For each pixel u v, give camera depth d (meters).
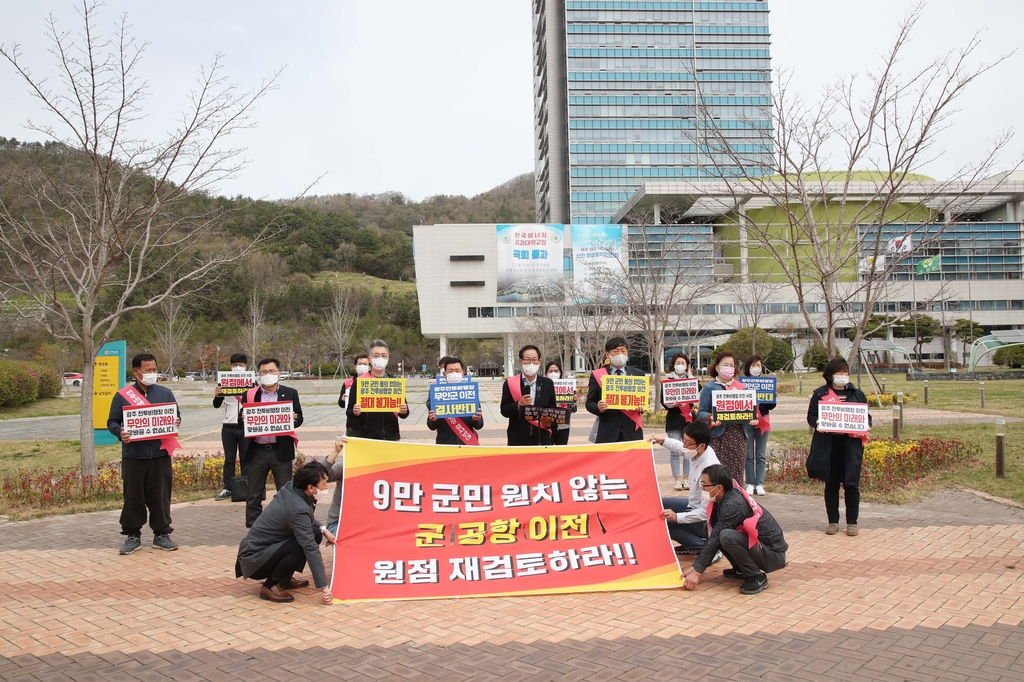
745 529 5.68
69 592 5.96
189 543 7.67
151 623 5.20
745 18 61.84
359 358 9.85
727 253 54.72
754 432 10.03
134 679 4.25
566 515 6.25
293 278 113.44
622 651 4.61
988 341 51.41
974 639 4.77
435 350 90.44
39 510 9.29
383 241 145.12
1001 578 6.09
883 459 10.73
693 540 6.66
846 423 7.48
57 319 12.99
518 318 58.94
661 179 77.62
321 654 4.60
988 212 68.69
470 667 4.38
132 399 7.20
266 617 5.32
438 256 72.31
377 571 5.79
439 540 6.02
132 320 66.44
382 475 6.15
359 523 5.97
